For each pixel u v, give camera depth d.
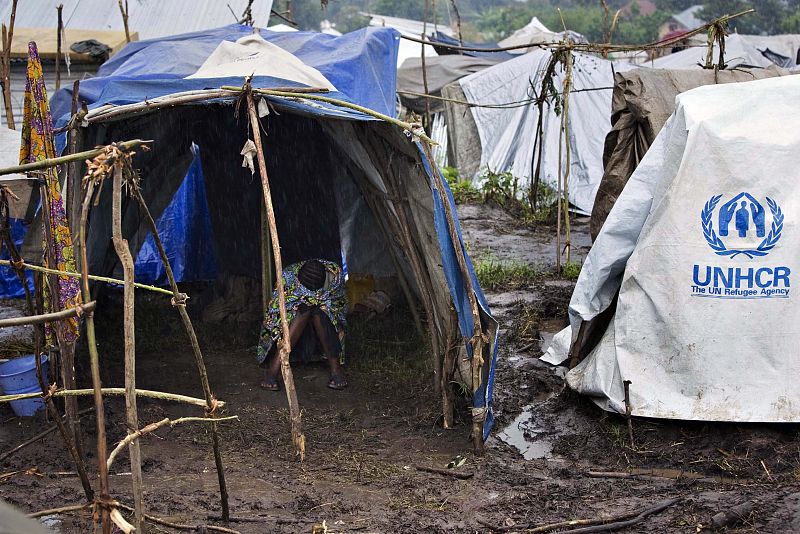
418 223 6.52
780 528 4.41
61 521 4.54
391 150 6.50
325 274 7.34
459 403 6.76
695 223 5.77
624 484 5.26
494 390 6.91
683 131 5.84
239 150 8.34
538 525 4.63
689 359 5.77
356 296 8.80
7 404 6.57
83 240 3.41
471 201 15.05
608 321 6.48
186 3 13.98
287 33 8.66
